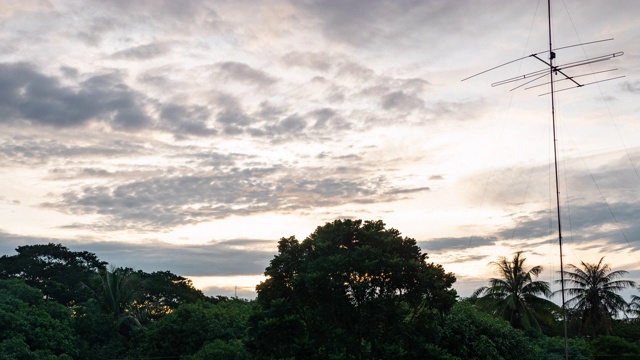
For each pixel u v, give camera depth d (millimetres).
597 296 55656
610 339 46000
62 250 72625
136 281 60844
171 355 45875
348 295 26484
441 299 27172
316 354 26188
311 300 27547
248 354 37031
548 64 25250
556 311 53656
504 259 51469
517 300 49938
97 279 59062
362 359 26203
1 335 42312
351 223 28219
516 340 37250
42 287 64688
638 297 59625
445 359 26609
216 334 45781
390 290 27375
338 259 26234
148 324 61875
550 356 40781
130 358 46562
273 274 28203
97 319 52000
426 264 28047
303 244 28703
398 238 28438
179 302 68875
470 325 35156
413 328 27375
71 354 46219
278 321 26484
